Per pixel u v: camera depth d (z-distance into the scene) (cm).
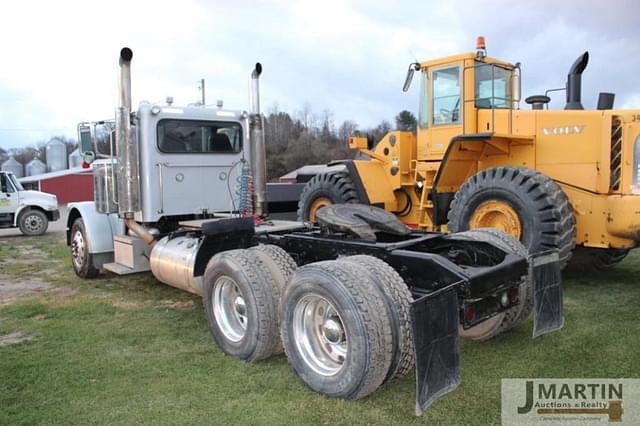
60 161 6016
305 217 998
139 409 354
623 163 641
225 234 529
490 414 343
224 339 455
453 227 735
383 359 340
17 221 1537
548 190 648
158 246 624
